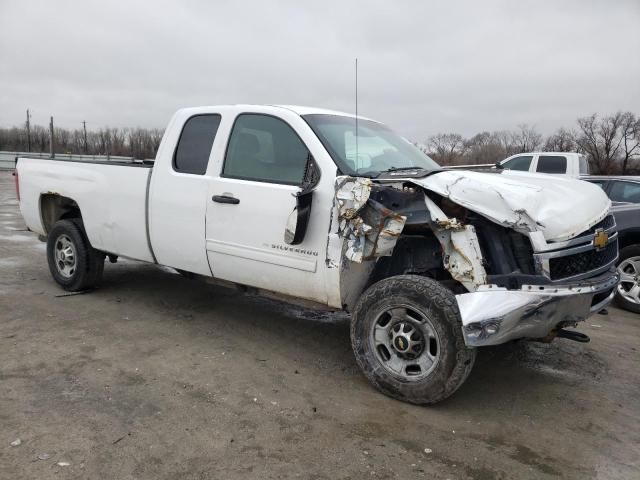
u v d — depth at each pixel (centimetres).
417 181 345
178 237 470
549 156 1195
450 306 332
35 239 945
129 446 294
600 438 325
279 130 423
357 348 375
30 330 466
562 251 332
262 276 419
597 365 443
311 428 322
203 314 534
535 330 332
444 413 349
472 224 349
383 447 305
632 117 4734
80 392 354
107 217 530
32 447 288
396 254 393
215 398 356
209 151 459
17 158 652
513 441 318
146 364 405
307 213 377
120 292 600
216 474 273
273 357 432
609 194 737
